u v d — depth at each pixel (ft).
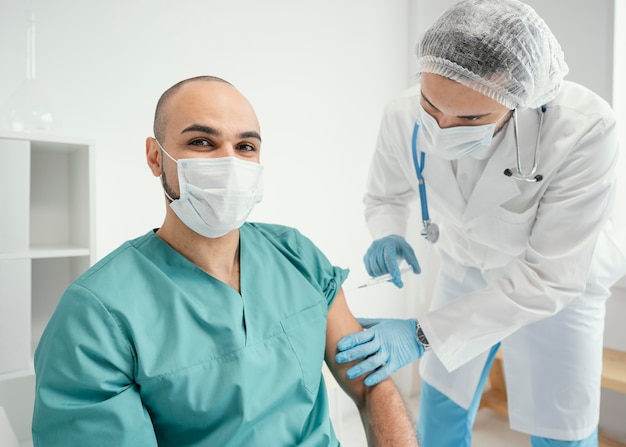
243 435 2.89
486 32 3.31
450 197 4.84
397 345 4.04
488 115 3.53
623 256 5.05
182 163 3.09
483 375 5.69
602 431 7.88
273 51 7.68
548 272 4.00
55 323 2.72
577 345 4.84
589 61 7.40
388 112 5.31
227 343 2.96
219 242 3.29
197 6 6.87
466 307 4.17
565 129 3.98
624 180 7.38
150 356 2.75
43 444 2.52
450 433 6.01
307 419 3.30
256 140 3.33
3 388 5.45
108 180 6.30
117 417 2.51
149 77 6.51
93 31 6.06
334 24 8.38
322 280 3.88
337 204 8.68
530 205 4.35
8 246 4.61
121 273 2.97
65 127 5.93
